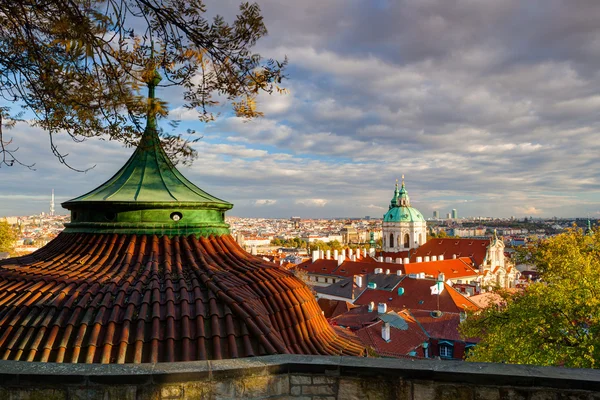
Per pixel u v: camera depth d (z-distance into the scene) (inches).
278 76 438.3
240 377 298.4
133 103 406.3
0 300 460.8
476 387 288.0
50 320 422.9
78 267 500.4
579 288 1277.1
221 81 434.6
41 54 384.2
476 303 2955.2
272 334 448.8
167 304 446.6
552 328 1291.8
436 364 303.1
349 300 3735.2
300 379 306.8
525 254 1904.5
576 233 1825.8
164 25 407.5
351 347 606.2
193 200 565.3
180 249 533.0
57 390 281.6
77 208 566.3
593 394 273.3
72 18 352.2
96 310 435.2
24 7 371.6
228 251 578.9
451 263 5172.2
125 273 485.1
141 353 406.3
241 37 415.2
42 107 410.6
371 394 300.7
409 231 7194.9
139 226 535.2
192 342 422.3
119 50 406.3
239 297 467.2
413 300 3171.8
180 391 289.6
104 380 283.1
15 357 397.4
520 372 287.6
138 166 604.1
